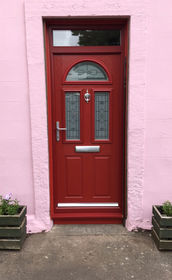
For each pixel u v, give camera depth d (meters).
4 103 2.72
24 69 2.66
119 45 2.82
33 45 2.59
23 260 2.40
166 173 2.82
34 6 2.52
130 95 2.68
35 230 2.88
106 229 2.94
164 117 2.73
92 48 2.81
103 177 3.04
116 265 2.33
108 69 2.85
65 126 2.95
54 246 2.62
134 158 2.78
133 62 2.62
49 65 2.76
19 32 2.60
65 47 2.80
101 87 2.88
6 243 2.53
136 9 2.53
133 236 2.79
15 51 2.63
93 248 2.58
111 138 2.96
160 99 2.70
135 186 2.83
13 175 2.84
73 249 2.57
